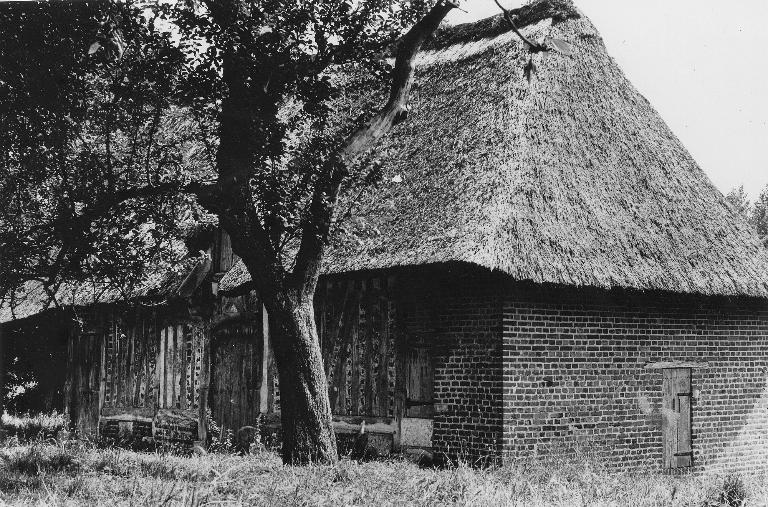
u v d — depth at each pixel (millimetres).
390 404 13805
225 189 10094
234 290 15930
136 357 17922
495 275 12312
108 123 10672
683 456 14469
